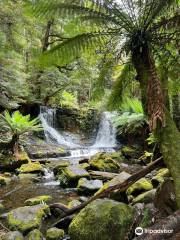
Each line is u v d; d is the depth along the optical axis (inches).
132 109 301.4
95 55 152.8
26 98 421.1
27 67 429.7
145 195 133.5
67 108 491.8
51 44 430.9
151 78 107.2
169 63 142.4
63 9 119.2
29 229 120.7
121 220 107.5
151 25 119.6
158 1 117.0
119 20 122.4
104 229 106.7
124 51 129.3
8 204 165.5
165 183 112.6
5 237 110.3
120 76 161.0
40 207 138.2
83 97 549.3
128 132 386.9
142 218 108.7
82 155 364.5
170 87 159.8
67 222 126.0
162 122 97.0
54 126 469.4
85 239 108.3
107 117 471.5
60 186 208.2
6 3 333.7
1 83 336.5
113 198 132.0
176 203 102.9
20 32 371.9
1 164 260.2
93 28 135.7
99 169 252.2
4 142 286.8
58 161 301.3
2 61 339.3
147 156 305.4
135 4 120.4
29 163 266.7
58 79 433.7
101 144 457.7
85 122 497.4
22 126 286.8
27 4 120.6
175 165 98.5
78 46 127.6
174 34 126.0
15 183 217.2
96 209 113.5
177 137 103.0
